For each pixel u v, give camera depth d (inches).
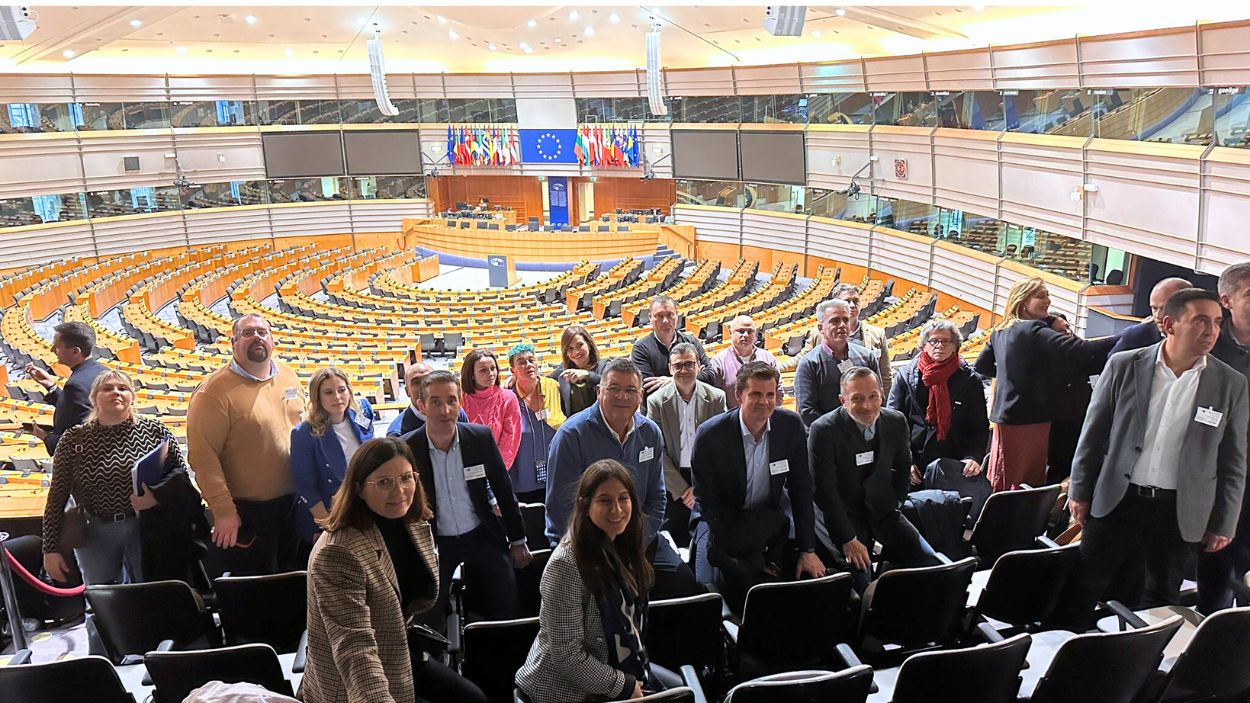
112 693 146.6
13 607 202.7
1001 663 138.5
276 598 173.8
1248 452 169.3
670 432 230.4
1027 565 174.1
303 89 1300.4
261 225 1336.1
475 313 900.0
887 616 171.0
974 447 246.7
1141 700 151.7
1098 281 752.3
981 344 625.0
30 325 828.6
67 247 1182.3
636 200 1454.2
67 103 1155.9
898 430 201.3
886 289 976.9
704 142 1226.6
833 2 718.5
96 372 243.4
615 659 138.6
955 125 885.2
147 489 193.3
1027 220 789.2
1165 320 164.9
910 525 203.0
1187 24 589.3
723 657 171.5
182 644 176.9
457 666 175.0
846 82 1023.0
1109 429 175.2
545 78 1298.0
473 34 1051.9
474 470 186.5
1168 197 617.6
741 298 997.2
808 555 194.5
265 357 208.1
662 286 1098.7
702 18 923.4
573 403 259.4
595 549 134.5
